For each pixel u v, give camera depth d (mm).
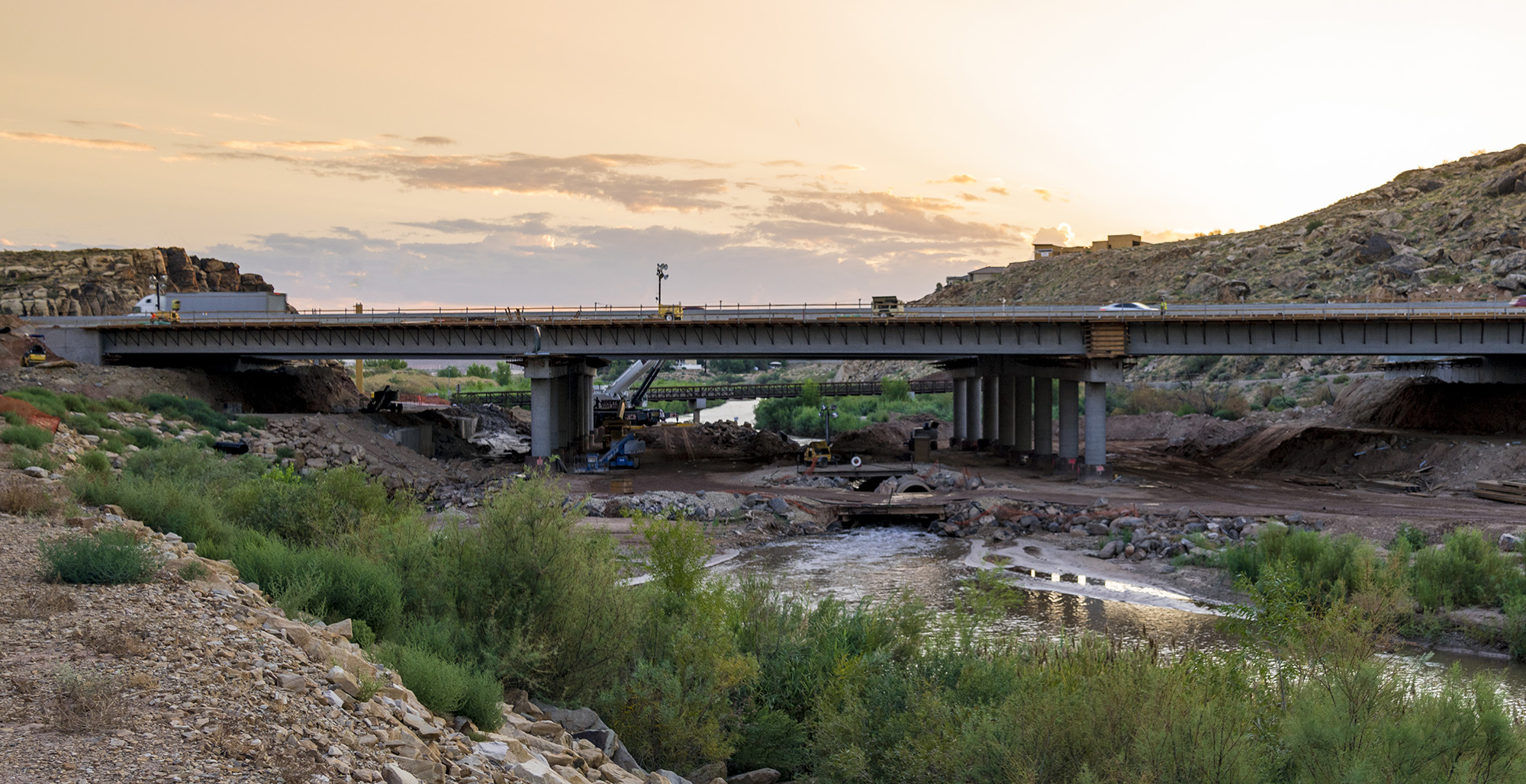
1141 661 17484
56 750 8781
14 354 83188
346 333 86812
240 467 39625
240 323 87062
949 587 46438
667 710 18562
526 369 85812
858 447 113375
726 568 51344
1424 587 38469
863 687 20547
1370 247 156250
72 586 14086
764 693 22500
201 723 9781
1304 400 123188
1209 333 76625
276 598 16609
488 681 15281
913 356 88188
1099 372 78125
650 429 128125
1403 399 92188
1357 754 14398
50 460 31562
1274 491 71688
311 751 9750
